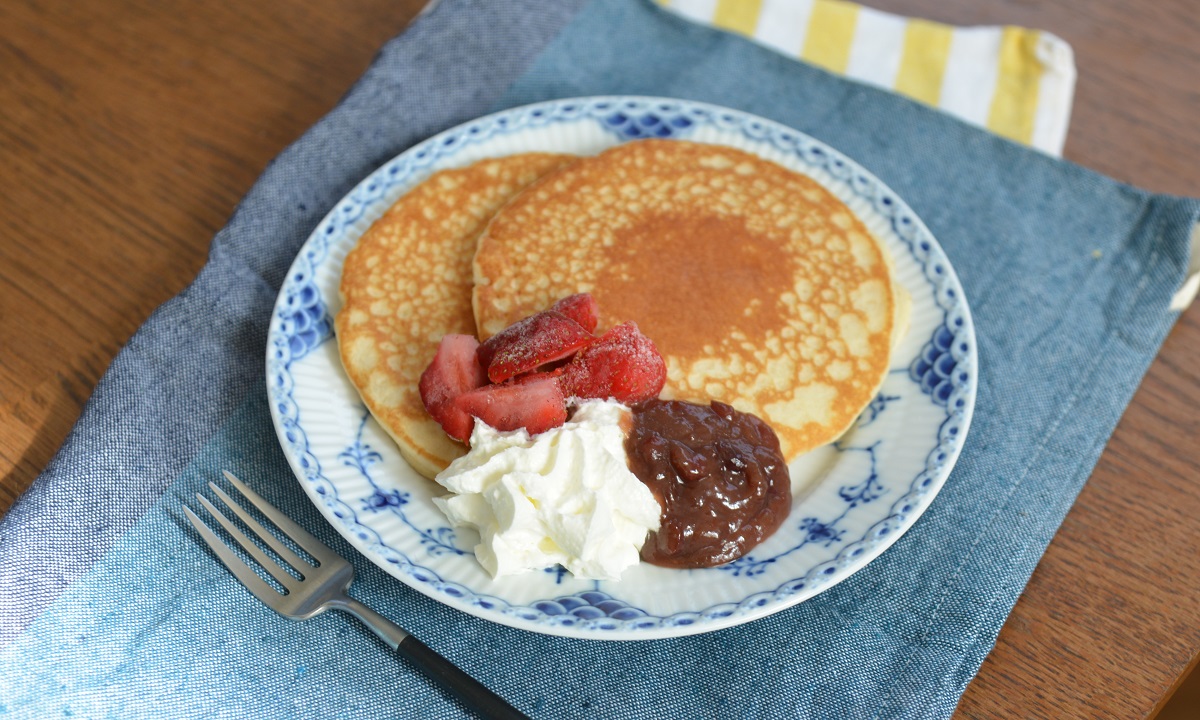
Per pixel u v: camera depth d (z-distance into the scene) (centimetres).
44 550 45
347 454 46
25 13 60
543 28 59
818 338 49
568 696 44
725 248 50
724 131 55
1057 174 56
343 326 48
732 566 45
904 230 52
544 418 45
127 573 45
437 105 57
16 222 54
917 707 44
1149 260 54
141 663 44
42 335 51
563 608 43
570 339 45
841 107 58
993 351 52
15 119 57
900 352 50
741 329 49
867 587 46
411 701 44
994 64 60
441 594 43
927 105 58
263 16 61
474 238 51
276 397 47
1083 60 61
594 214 51
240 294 51
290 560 45
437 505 45
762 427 47
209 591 45
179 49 59
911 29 61
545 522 44
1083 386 51
